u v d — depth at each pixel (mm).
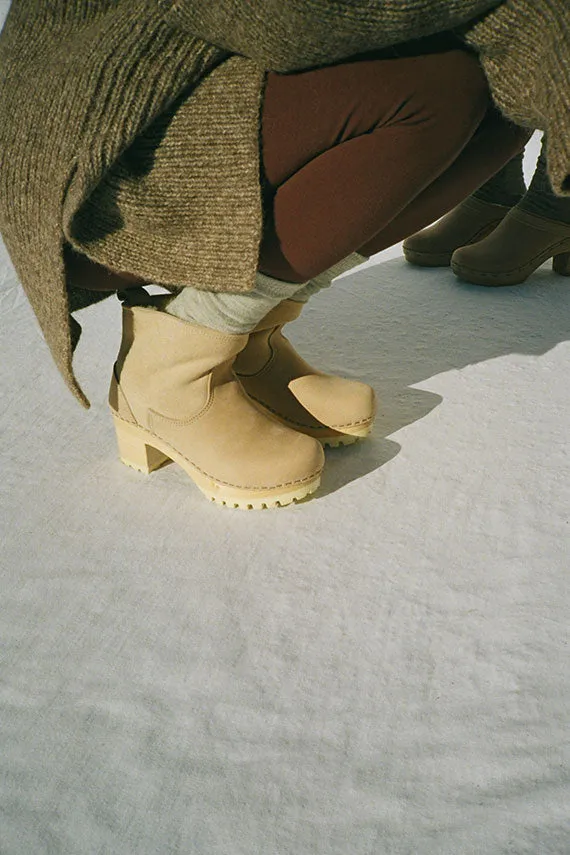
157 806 911
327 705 1022
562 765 927
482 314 2068
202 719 1014
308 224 1111
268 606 1179
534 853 835
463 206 2328
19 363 1952
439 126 1082
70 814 906
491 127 1253
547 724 978
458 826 872
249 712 1020
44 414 1725
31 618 1177
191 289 1229
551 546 1255
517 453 1486
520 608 1146
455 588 1188
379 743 971
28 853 865
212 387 1333
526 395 1675
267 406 1555
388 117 1057
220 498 1384
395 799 906
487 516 1331
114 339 2064
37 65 1104
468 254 2215
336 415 1505
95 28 1058
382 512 1358
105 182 1058
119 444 1511
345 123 1053
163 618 1167
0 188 1116
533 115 991
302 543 1299
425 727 987
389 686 1044
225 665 1086
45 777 948
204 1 945
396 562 1247
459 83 1063
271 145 1055
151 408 1385
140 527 1357
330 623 1144
